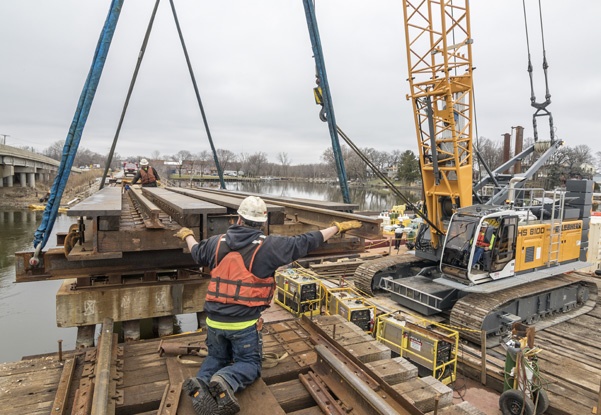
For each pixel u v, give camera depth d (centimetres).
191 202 530
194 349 377
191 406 295
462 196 1041
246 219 302
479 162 1278
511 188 1086
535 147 1364
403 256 1246
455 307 884
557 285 1003
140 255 469
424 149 1139
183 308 516
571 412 588
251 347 304
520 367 596
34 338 1054
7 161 4412
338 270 1398
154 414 294
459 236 919
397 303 1070
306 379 347
